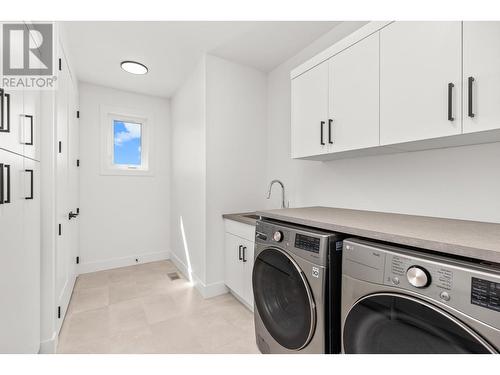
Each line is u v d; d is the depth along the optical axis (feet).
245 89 8.30
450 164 4.30
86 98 9.62
